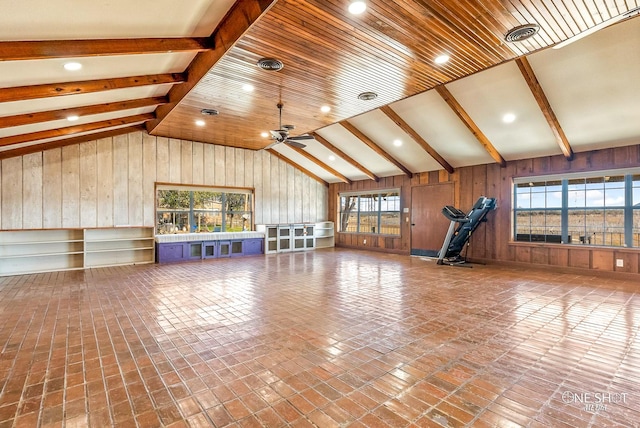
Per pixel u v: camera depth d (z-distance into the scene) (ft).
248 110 18.85
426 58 12.29
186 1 9.24
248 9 9.93
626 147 19.07
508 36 10.74
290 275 20.63
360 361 8.82
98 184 23.67
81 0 7.69
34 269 21.44
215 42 11.97
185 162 27.48
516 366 8.52
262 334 10.74
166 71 14.32
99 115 17.69
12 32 8.29
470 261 26.17
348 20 9.82
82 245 22.90
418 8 9.20
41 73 10.61
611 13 9.53
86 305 13.92
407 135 23.97
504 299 14.85
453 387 7.53
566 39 11.03
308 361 8.84
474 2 8.97
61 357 9.06
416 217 30.01
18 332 10.86
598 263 20.07
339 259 27.81
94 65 11.21
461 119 19.53
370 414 6.53
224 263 25.44
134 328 11.25
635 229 19.07
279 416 6.48
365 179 34.65
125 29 9.68
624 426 6.16
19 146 19.34
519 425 6.19
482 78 16.60
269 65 12.70
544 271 21.83
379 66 13.01
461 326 11.42
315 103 17.57
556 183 22.04
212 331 11.00
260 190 32.35
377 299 14.89
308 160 33.30
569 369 8.37
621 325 11.43
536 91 15.72
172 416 6.47
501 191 24.32
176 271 21.88
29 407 6.77
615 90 15.34
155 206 26.12
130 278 19.54
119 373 8.19
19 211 20.93
